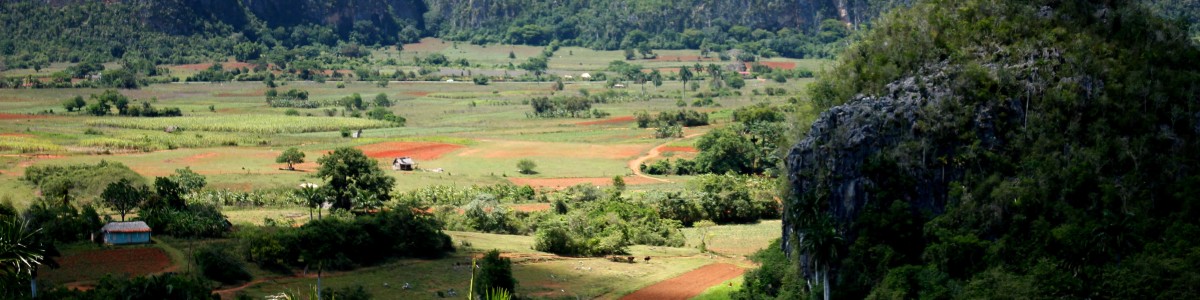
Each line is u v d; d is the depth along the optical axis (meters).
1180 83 115.94
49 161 197.38
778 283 113.75
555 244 136.75
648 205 169.88
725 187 174.62
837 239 100.81
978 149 113.00
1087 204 107.81
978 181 111.25
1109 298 94.94
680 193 171.75
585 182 198.62
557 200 169.00
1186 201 105.38
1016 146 113.69
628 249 143.50
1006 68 118.19
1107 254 98.19
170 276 95.00
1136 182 108.31
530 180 199.62
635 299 113.06
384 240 125.94
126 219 137.38
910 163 112.38
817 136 116.50
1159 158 110.19
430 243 129.62
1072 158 111.56
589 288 116.69
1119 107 114.31
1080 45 119.06
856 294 104.44
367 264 122.25
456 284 115.25
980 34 124.88
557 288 115.75
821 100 130.62
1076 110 115.06
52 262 103.31
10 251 86.06
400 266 122.44
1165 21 125.56
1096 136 112.50
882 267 105.50
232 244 122.19
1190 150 111.81
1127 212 105.31
